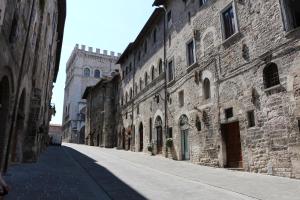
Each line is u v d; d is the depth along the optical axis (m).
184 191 8.77
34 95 16.30
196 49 18.47
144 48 29.81
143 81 29.23
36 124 16.22
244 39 13.99
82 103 69.50
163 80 23.67
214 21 16.81
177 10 22.25
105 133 40.59
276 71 12.08
